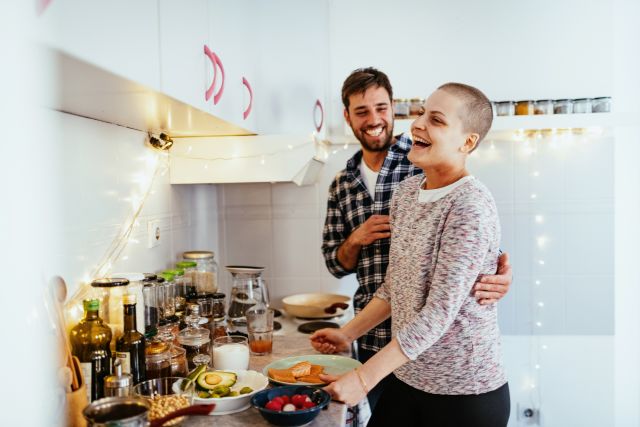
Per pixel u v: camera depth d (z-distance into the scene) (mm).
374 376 1338
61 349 1166
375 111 2107
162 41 1200
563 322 2645
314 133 2256
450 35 2660
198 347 1582
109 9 970
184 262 2037
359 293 2191
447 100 1449
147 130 1880
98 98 1219
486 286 1443
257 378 1426
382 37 2693
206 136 2117
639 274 2605
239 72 1901
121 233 1697
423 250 1465
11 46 857
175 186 2197
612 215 2590
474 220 1368
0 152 1037
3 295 1018
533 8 2611
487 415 1466
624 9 2564
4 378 996
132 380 1283
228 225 2807
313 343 1752
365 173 2268
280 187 2779
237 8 1889
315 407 1212
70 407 1104
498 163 2631
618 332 2635
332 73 2715
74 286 1396
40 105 1203
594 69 2590
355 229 2201
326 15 2625
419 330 1333
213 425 1221
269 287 2803
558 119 2389
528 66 2623
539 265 2637
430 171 1521
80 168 1439
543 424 2684
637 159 2576
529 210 2627
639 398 2637
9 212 1067
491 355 1483
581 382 2660
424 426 1520
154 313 1545
